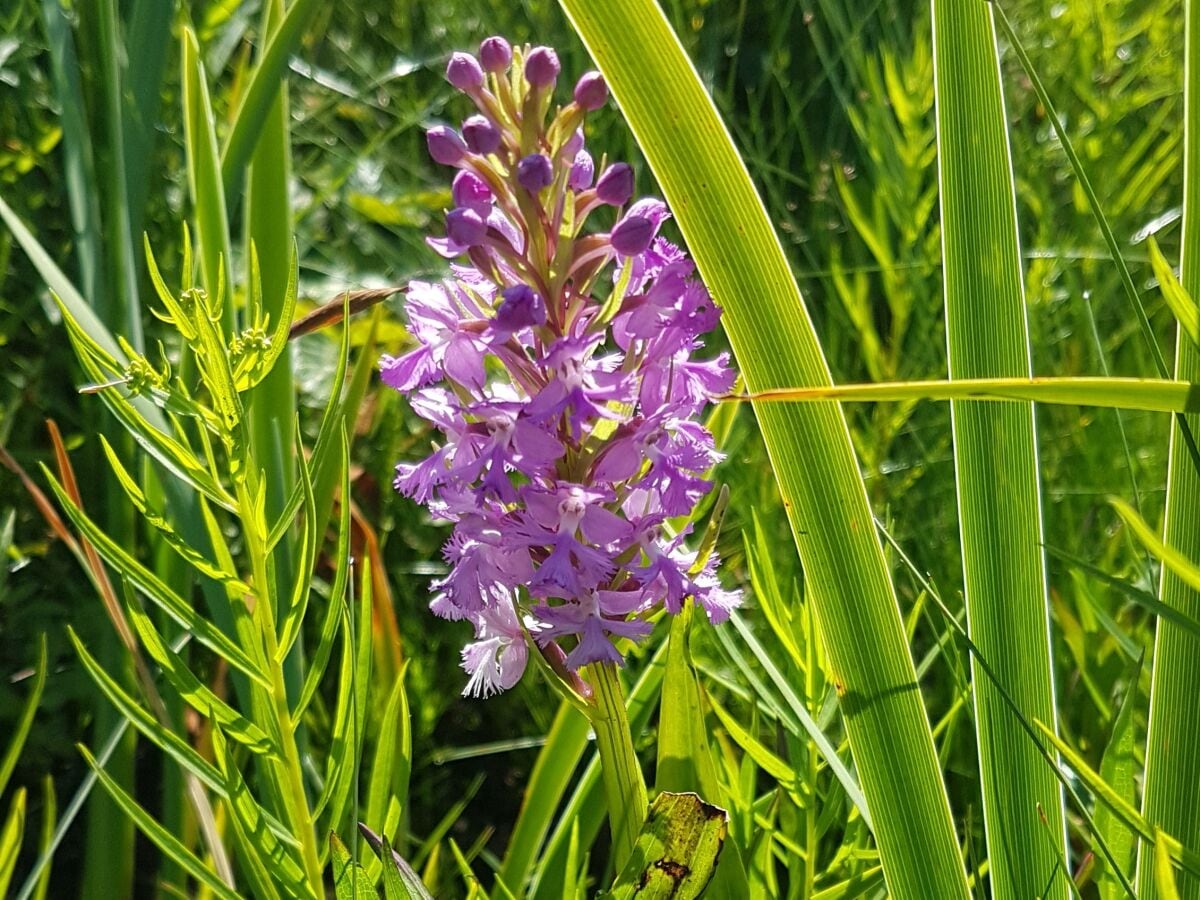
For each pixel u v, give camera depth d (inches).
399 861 8.1
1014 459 9.6
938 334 18.7
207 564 8.7
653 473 8.6
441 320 8.7
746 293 9.2
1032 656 9.6
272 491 12.4
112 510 13.4
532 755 17.3
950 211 9.7
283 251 13.1
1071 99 22.5
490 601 9.0
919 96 18.8
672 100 8.9
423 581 17.8
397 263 20.9
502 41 8.5
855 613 9.3
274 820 9.4
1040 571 9.6
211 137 12.5
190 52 12.8
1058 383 7.1
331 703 16.4
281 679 9.0
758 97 25.1
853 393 7.5
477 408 8.3
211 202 12.5
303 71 22.9
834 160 21.3
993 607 9.6
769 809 11.9
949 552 17.0
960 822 13.9
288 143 13.4
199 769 8.9
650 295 8.4
